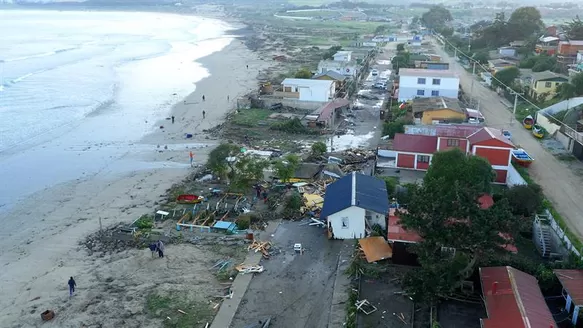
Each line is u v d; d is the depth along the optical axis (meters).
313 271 35.56
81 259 38.81
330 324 29.78
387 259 35.84
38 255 39.72
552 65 98.19
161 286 34.25
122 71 121.00
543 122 66.75
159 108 85.56
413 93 83.69
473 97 87.19
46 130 72.88
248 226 42.00
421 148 53.00
